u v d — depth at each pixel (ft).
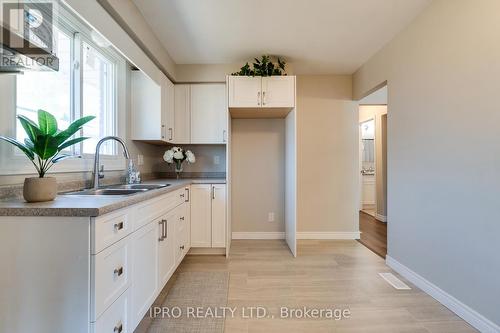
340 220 12.56
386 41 9.20
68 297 3.60
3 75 4.46
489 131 5.39
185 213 9.18
